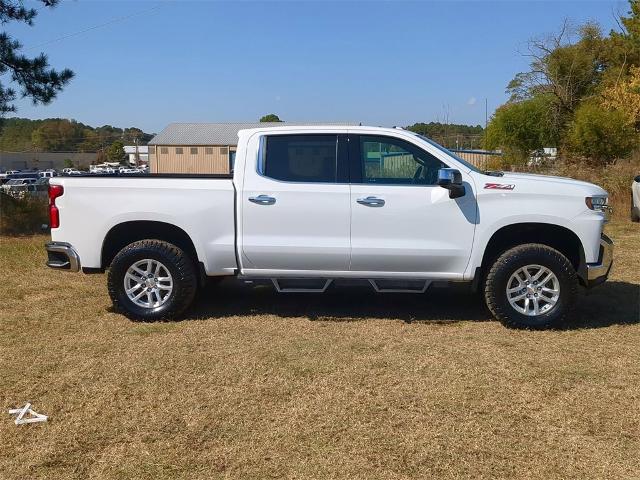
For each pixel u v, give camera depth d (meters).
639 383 4.34
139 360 4.80
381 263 5.62
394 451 3.42
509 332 5.52
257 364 4.70
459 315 6.10
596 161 22.00
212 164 59.62
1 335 5.45
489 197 5.52
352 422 3.75
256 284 5.86
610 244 5.67
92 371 4.58
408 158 5.66
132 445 3.49
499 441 3.53
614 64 33.28
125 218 5.74
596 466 3.27
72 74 14.44
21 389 4.27
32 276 7.92
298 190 5.60
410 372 4.54
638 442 3.52
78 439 3.57
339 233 5.60
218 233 5.71
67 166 77.12
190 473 3.21
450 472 3.21
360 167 5.65
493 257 5.74
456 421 3.77
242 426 3.71
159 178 5.82
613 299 6.64
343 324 5.78
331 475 3.18
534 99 31.31
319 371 4.56
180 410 3.93
